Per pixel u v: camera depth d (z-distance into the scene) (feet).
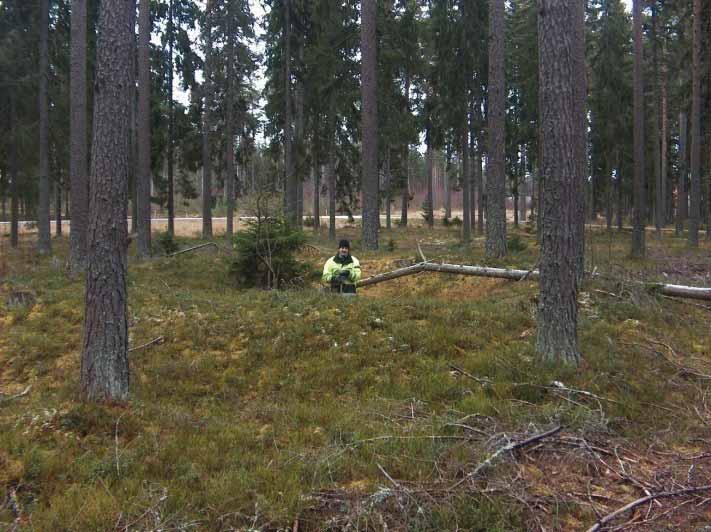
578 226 20.93
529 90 84.33
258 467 13.92
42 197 68.54
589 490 13.16
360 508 11.76
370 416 17.83
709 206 94.32
